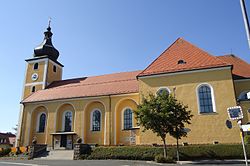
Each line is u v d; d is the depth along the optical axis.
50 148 34.50
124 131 32.25
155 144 25.25
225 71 26.41
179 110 21.28
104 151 24.53
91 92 35.56
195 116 25.86
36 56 47.91
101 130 33.56
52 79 46.56
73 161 22.69
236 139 23.91
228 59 33.81
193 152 21.25
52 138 35.12
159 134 20.84
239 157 20.38
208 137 24.83
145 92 28.42
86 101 34.91
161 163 19.17
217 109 25.45
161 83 28.20
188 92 26.94
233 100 25.22
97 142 33.31
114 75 41.03
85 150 25.94
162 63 29.97
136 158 22.64
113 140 31.73
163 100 21.50
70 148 33.47
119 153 23.59
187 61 28.94
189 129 24.06
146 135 26.58
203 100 26.52
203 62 27.91
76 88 39.00
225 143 23.14
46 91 41.59
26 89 45.31
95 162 20.91
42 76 44.81
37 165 20.00
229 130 24.39
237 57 33.75
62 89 40.31
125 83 35.88
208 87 26.75
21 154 33.09
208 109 26.06
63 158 27.52
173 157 21.39
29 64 46.94
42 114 38.38
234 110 11.02
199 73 27.20
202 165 17.14
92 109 35.16
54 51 48.47
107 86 36.56
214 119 25.20
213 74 26.70
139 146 24.19
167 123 20.50
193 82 27.11
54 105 36.75
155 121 20.55
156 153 22.02
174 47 31.98
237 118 10.88
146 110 21.03
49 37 50.09
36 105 38.03
